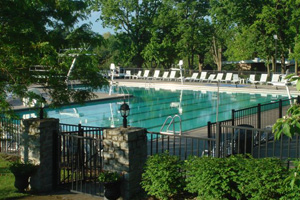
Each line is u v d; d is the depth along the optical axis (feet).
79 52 30.83
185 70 120.06
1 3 26.30
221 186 18.01
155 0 154.10
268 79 99.60
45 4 29.12
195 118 60.59
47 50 26.76
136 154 21.77
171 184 20.15
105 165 22.27
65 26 31.53
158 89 105.19
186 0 151.23
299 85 11.23
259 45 124.98
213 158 19.24
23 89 28.07
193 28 149.38
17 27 26.45
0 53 26.50
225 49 202.49
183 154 32.99
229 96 85.97
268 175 16.93
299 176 11.93
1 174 28.02
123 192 21.49
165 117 62.39
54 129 25.77
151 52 144.46
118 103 78.28
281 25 114.32
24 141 25.49
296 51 101.24
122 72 136.56
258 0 120.26
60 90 32.22
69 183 26.61
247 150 29.89
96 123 58.03
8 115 28.48
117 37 153.69
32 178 25.03
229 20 130.62
